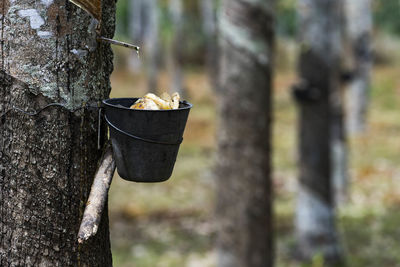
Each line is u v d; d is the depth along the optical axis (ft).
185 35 119.96
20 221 7.68
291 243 32.17
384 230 34.24
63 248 7.86
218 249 21.31
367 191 43.19
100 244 8.37
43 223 7.73
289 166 51.47
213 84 88.99
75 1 7.50
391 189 43.19
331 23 29.32
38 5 7.47
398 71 118.52
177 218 35.94
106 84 8.51
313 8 28.71
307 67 29.27
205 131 66.18
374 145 60.59
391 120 75.87
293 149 59.11
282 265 29.12
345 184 40.11
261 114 20.31
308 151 29.58
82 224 7.50
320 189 29.35
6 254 7.72
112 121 7.86
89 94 7.95
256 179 20.48
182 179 45.78
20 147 7.64
